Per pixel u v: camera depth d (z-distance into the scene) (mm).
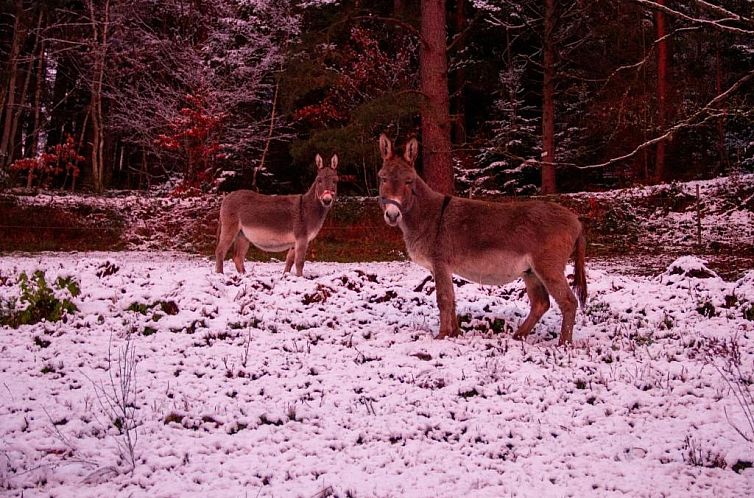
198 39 29500
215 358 6309
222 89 28297
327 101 26609
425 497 3768
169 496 3736
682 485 3938
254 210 11062
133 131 31000
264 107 31422
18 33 27875
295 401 5316
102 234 19953
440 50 18391
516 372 6059
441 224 6969
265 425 4828
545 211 6777
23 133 36750
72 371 5871
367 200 22312
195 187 25531
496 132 29891
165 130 27625
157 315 7539
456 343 6887
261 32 29188
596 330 7781
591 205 21719
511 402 5359
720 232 20109
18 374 5762
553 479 4059
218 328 7137
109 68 28906
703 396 5496
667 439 4621
